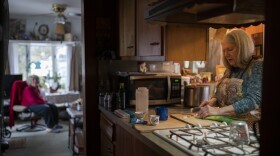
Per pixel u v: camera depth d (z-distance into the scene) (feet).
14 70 21.24
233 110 5.23
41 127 17.71
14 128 17.42
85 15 8.46
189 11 4.97
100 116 8.57
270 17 2.19
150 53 7.34
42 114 16.33
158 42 7.08
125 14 8.21
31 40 21.06
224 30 7.59
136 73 7.91
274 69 2.17
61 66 23.09
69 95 19.69
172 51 7.18
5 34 8.22
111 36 8.96
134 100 7.50
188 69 8.94
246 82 5.49
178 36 7.21
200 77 8.36
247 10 4.15
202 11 4.96
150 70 9.05
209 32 7.72
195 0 4.00
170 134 4.45
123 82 7.73
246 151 3.54
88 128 8.68
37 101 16.62
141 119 5.85
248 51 5.49
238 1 3.99
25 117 19.35
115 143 6.83
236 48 5.55
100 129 8.67
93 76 8.66
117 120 6.29
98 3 8.79
